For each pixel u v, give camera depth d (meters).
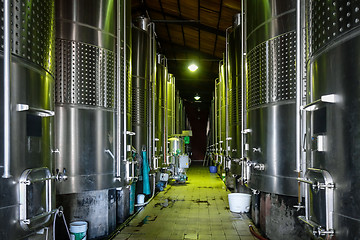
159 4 9.80
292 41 3.60
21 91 2.24
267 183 3.85
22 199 2.16
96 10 4.31
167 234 4.87
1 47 2.04
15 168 2.13
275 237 4.24
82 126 4.10
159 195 8.68
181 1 8.88
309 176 2.46
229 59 7.47
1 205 1.98
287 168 3.62
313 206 2.40
